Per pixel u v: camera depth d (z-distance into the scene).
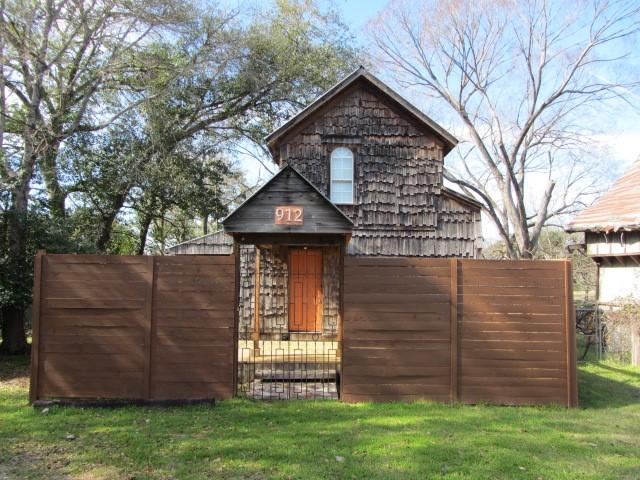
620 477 4.80
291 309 12.49
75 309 7.42
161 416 6.70
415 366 7.44
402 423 6.39
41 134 13.05
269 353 9.95
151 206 19.92
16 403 7.52
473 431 6.12
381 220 12.37
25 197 12.10
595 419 6.78
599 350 12.09
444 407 7.16
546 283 7.53
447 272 7.54
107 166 17.56
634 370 10.47
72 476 4.78
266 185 7.50
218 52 17.78
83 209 18.75
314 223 7.48
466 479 4.72
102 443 5.65
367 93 12.67
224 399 7.39
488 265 7.54
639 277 12.94
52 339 7.39
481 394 7.40
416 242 12.33
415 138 12.61
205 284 7.49
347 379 7.41
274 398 7.59
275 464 5.04
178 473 4.82
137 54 16.53
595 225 13.45
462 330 7.47
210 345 7.44
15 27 12.59
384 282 7.50
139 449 5.44
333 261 12.57
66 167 16.53
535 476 4.80
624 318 11.46
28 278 11.37
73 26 14.41
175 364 7.39
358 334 7.46
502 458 5.23
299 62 21.28
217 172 21.94
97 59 14.91
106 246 19.42
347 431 6.06
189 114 20.25
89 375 7.35
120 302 7.42
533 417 6.79
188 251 12.62
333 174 12.51
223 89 20.25
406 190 12.47
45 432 6.04
